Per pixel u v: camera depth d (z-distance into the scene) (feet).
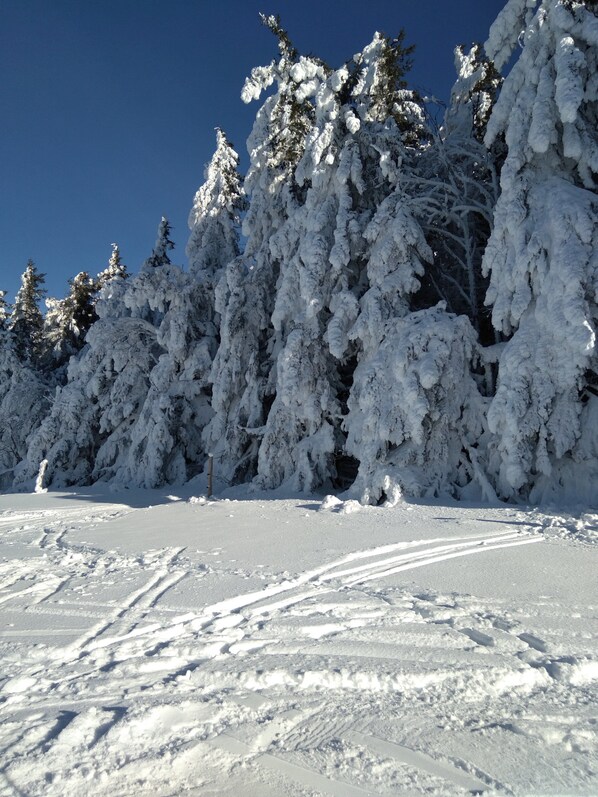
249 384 68.18
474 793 7.36
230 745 8.38
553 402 36.52
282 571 19.30
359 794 7.28
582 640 12.89
